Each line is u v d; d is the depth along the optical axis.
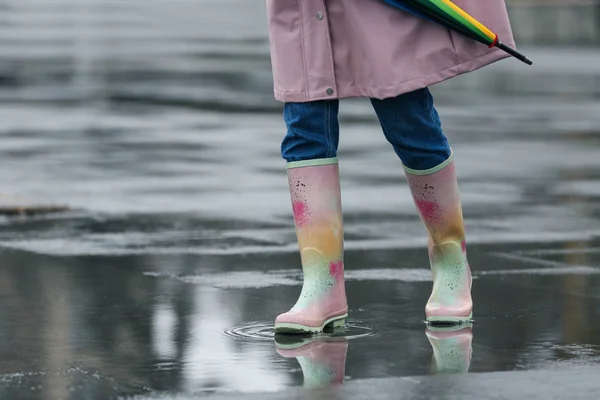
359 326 6.46
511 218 10.69
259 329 6.37
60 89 22.78
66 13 47.22
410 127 6.45
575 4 51.84
